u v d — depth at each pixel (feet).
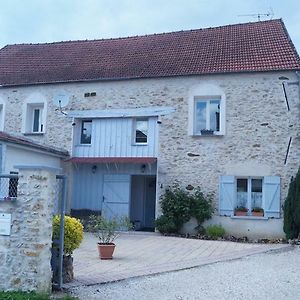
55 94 53.88
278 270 27.76
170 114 49.65
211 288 22.67
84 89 53.01
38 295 19.26
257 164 46.55
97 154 52.31
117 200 51.98
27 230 20.24
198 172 48.06
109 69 53.93
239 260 31.58
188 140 48.78
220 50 53.16
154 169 51.06
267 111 46.88
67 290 21.33
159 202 48.67
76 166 53.57
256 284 23.71
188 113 49.06
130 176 51.85
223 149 47.65
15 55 63.67
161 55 55.06
